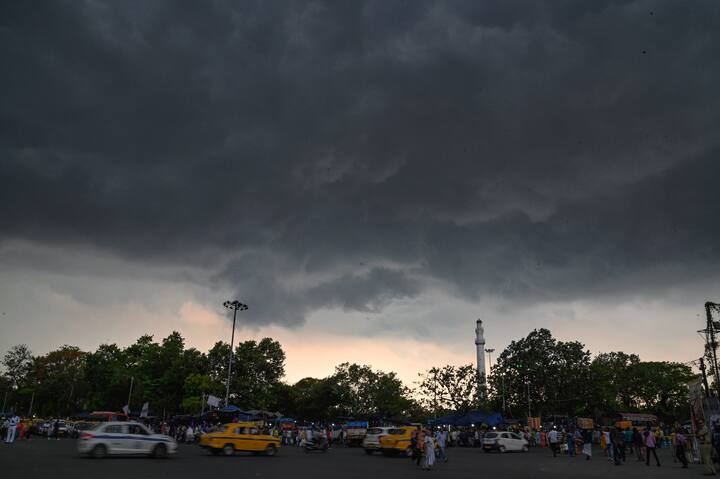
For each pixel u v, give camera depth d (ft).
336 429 193.26
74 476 52.47
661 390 301.22
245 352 285.43
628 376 304.50
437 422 180.34
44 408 325.83
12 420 124.67
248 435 98.58
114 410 314.76
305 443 125.59
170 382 286.25
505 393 259.19
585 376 251.80
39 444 119.44
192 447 129.59
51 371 325.62
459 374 236.22
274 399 289.12
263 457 95.66
